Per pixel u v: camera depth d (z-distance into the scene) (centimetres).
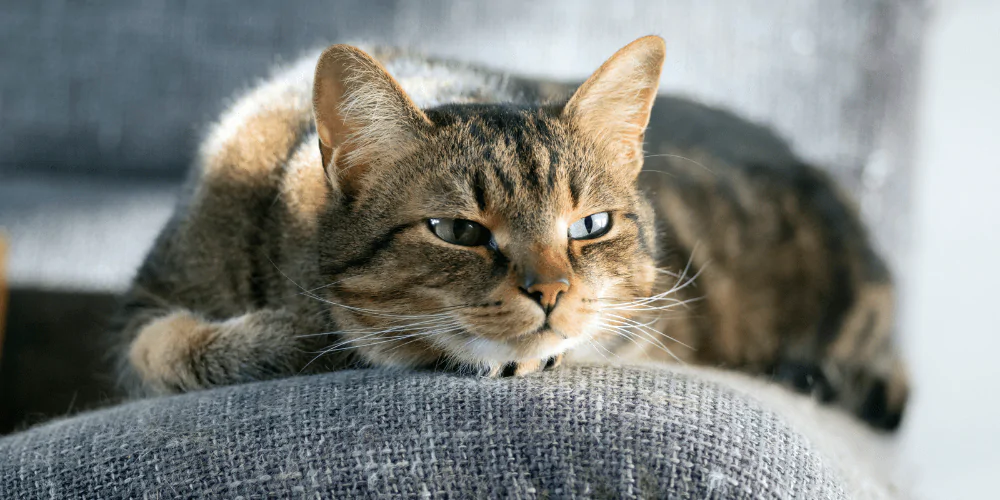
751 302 76
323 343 62
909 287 85
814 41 85
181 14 85
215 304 66
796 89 85
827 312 76
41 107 85
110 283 76
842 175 84
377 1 87
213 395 58
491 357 59
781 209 77
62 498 55
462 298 59
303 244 63
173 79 86
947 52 88
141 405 58
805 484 55
